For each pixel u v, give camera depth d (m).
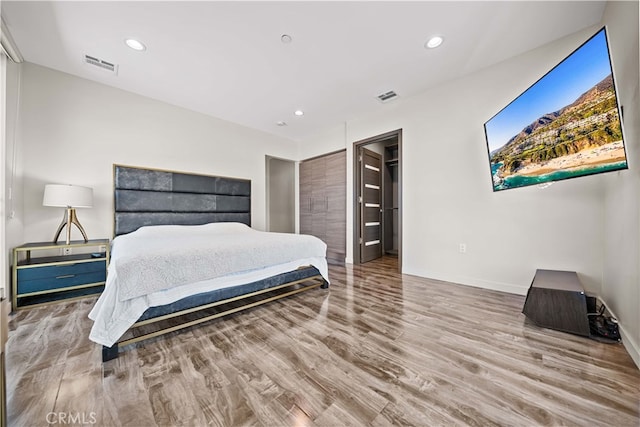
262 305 2.27
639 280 1.33
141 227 3.03
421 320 1.92
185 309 1.75
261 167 4.53
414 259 3.33
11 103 2.20
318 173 4.81
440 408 1.05
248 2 1.77
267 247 2.26
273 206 5.62
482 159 2.71
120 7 1.81
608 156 1.42
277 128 4.45
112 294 1.45
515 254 2.50
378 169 4.72
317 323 1.88
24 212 2.42
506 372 1.28
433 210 3.12
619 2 1.60
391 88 3.07
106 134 2.92
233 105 3.50
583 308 1.66
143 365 1.35
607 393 1.12
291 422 0.98
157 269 1.61
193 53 2.35
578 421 0.98
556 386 1.17
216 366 1.35
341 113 3.80
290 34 2.10
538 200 2.36
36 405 1.06
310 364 1.36
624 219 1.58
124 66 2.56
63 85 2.65
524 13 1.90
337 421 0.98
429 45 2.27
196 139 3.69
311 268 2.71
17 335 1.68
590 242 2.09
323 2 1.78
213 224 3.48
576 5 1.83
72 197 2.41
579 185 2.14
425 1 1.78
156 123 3.31
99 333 1.37
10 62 2.19
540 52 2.31
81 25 1.98
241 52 2.34
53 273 2.24
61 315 2.02
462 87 2.84
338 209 4.44
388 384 1.20
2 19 1.90
